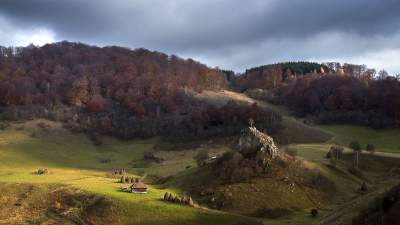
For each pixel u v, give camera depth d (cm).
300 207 10125
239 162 11788
